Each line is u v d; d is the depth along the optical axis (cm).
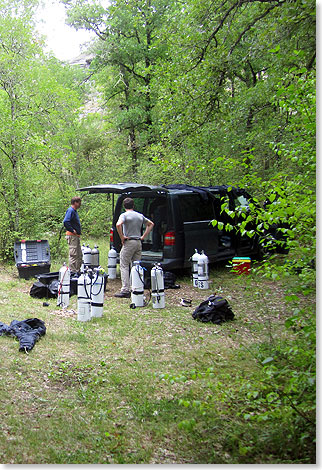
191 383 466
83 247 1070
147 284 945
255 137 1045
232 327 664
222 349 570
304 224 380
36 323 639
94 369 504
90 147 2128
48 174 1398
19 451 335
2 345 565
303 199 396
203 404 350
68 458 329
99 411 405
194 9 1000
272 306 761
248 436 356
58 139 1491
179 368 507
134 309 777
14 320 641
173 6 1986
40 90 1416
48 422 381
